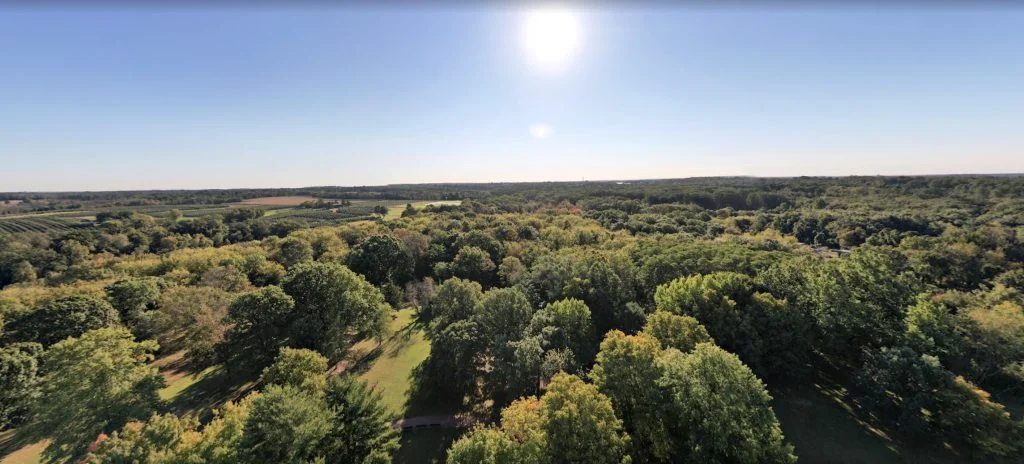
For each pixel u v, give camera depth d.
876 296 50.44
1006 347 41.84
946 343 43.12
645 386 36.28
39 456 38.19
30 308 62.44
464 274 86.62
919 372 38.62
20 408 41.72
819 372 51.28
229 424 31.08
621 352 38.53
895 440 39.31
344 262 90.06
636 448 34.56
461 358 46.91
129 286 67.50
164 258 97.94
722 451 32.16
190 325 59.66
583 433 30.38
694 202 184.38
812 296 53.69
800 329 48.81
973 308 50.06
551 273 68.00
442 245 101.44
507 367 44.06
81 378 37.50
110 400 37.38
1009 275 67.06
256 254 96.50
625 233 118.88
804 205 166.88
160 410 43.25
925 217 120.06
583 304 52.88
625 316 56.84
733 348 48.38
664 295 55.91
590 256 81.56
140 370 42.00
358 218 170.75
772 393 47.19
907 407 38.34
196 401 47.44
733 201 182.62
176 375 53.78
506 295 54.09
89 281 82.00
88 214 186.38
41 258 109.81
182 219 157.75
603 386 37.72
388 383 51.84
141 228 144.50
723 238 114.38
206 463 28.34
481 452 29.98
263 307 52.47
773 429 32.06
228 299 63.59
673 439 34.50
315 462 27.62
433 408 46.41
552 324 50.88
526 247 101.56
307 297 57.94
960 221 115.44
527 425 32.31
